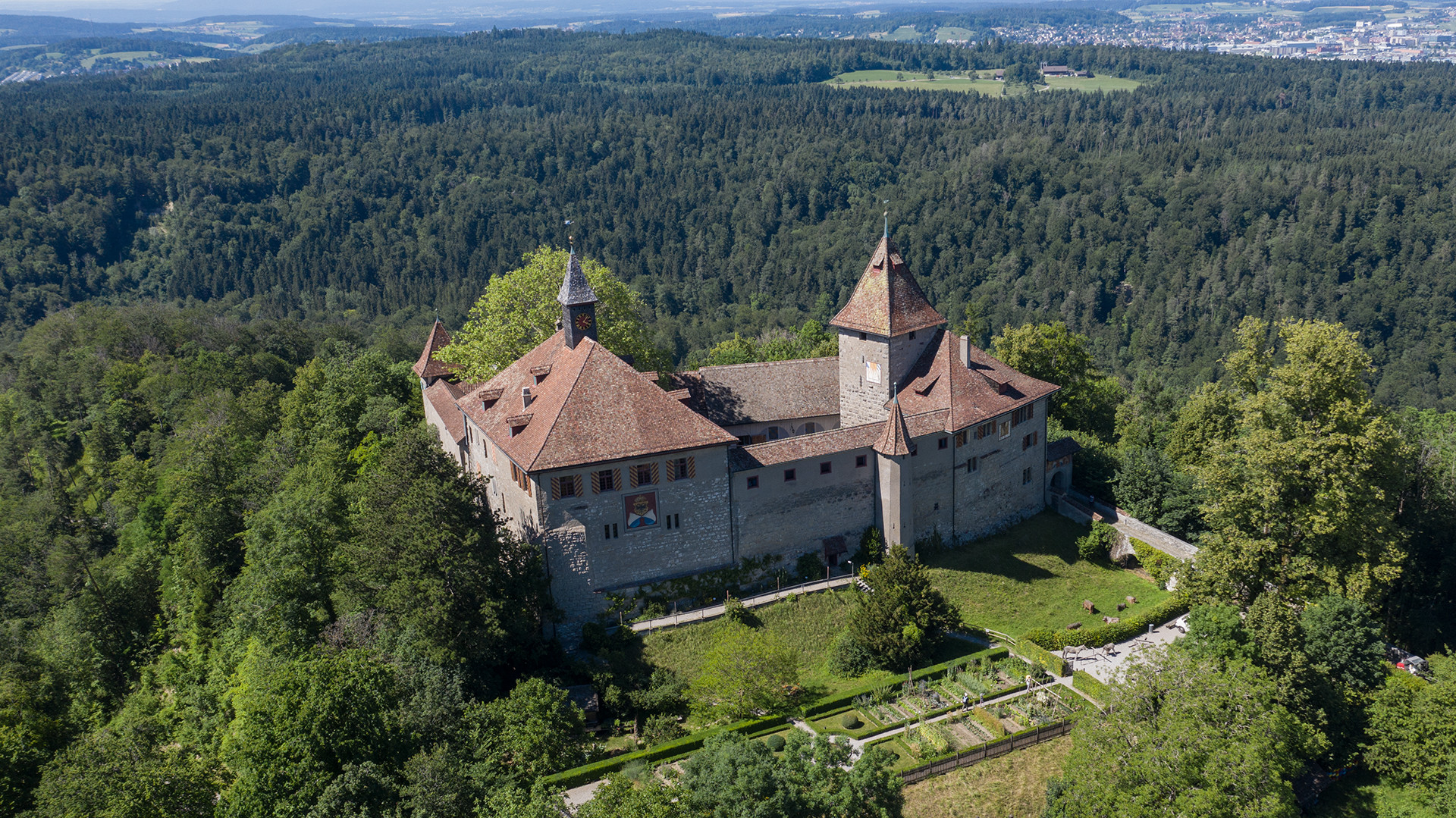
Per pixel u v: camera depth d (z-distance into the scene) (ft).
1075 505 274.77
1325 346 217.15
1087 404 347.56
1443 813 177.88
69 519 385.91
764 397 283.59
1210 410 293.02
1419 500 271.08
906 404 249.14
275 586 220.43
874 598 210.79
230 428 368.27
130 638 291.99
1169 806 155.12
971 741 182.19
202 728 217.77
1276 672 195.21
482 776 165.68
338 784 156.46
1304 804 186.39
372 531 206.80
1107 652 214.90
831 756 162.50
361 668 175.32
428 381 312.71
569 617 216.95
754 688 193.26
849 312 259.39
